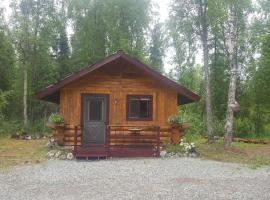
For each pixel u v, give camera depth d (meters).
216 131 31.77
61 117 18.06
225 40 32.69
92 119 18.47
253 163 15.42
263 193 9.98
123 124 18.50
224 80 34.03
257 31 34.59
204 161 15.72
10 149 18.98
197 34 25.31
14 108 35.53
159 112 18.67
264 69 32.47
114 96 18.56
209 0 24.11
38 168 13.56
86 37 36.41
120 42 35.53
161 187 10.56
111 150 16.55
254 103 33.81
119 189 10.30
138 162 15.13
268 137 33.91
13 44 31.78
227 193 9.94
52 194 9.74
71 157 16.00
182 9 25.03
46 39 32.84
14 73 35.97
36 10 32.56
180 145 17.67
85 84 18.48
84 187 10.54
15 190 10.17
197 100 18.56
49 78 34.94
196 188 10.48
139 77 18.69
